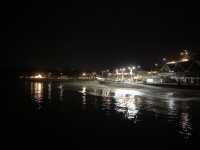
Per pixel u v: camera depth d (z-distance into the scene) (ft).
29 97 169.17
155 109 103.81
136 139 58.95
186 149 51.93
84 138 60.29
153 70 323.98
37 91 230.48
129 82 305.94
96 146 54.39
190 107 108.47
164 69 251.39
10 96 177.47
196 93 159.63
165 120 80.07
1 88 277.64
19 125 75.15
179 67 230.27
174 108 105.81
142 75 345.31
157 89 198.59
